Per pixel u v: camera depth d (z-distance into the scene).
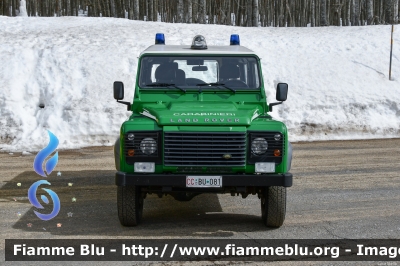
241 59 7.69
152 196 9.05
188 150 6.55
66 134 15.05
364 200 8.67
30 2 48.97
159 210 8.11
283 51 20.77
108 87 17.03
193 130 6.54
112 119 15.52
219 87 7.55
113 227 7.12
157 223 7.34
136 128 6.59
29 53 18.80
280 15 49.22
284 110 16.91
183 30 24.22
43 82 17.19
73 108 15.88
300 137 15.70
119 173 6.52
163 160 6.56
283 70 19.19
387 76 19.03
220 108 7.01
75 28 24.41
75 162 12.01
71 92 16.75
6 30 24.66
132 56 18.97
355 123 16.34
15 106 16.02
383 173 10.83
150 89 7.55
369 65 19.69
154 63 7.66
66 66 17.98
